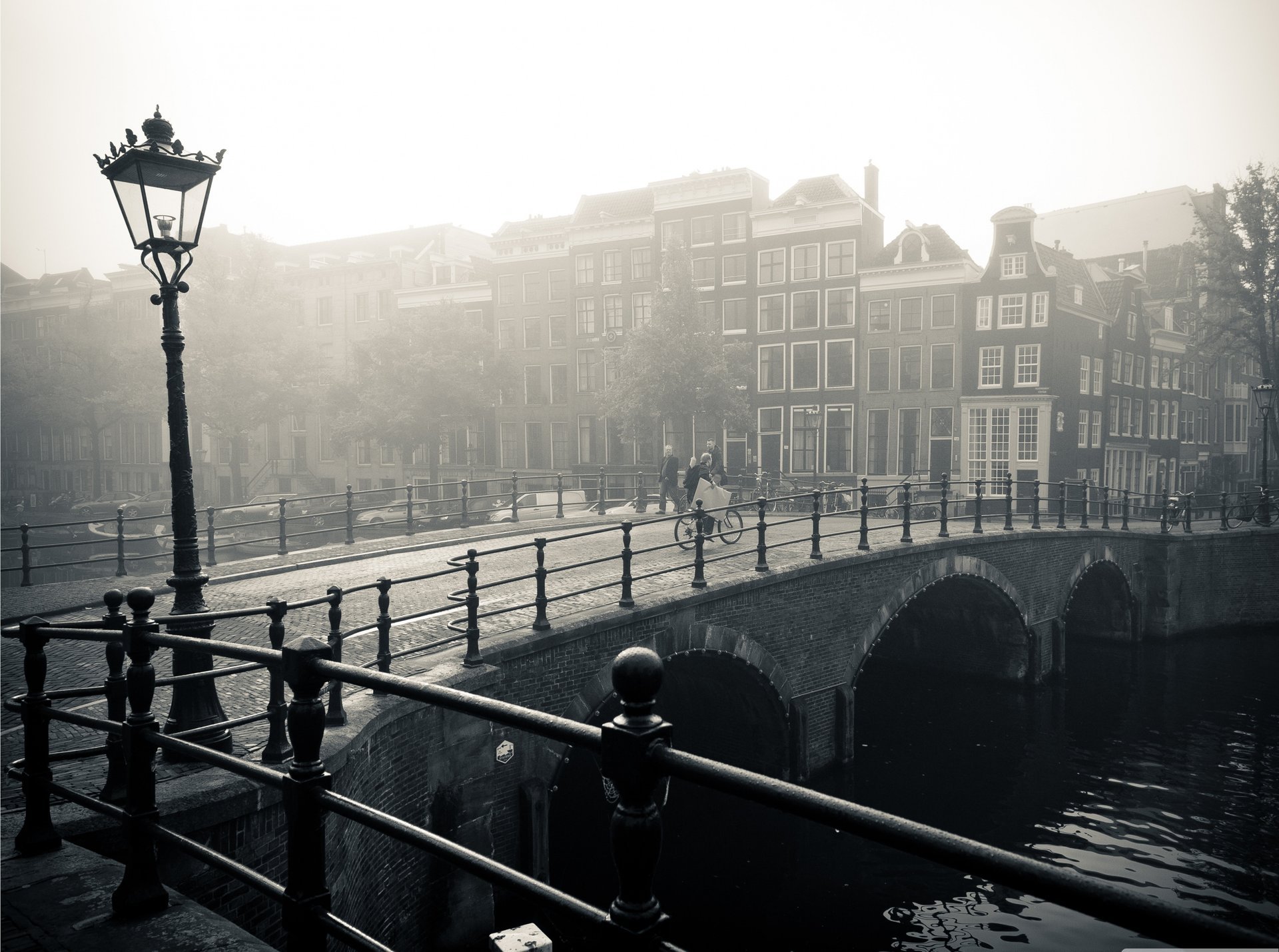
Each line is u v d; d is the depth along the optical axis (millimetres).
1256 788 15742
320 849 2701
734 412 32219
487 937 9336
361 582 14422
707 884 12805
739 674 14469
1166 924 1112
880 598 16516
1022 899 12461
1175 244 43344
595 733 1830
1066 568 22266
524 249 42750
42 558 29359
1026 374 32125
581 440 41219
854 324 35094
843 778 15500
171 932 3135
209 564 16031
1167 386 39750
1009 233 32344
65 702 8344
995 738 18234
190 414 37188
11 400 36938
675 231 38625
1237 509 36094
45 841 4043
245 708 7801
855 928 11750
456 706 2148
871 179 38031
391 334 37875
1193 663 23641
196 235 6066
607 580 13953
